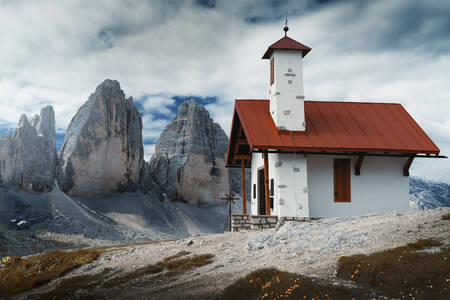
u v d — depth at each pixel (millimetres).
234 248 16719
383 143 24859
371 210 25047
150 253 18781
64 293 13539
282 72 25703
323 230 15875
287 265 11539
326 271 10047
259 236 17641
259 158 28953
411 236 11695
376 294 7984
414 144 25047
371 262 9398
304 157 24281
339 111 28578
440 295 7363
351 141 24750
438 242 10305
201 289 10930
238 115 27984
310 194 24609
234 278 11414
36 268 19703
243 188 31953
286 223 19141
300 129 25219
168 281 12883
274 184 24688
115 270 16422
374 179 25375
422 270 8383
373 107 29578
